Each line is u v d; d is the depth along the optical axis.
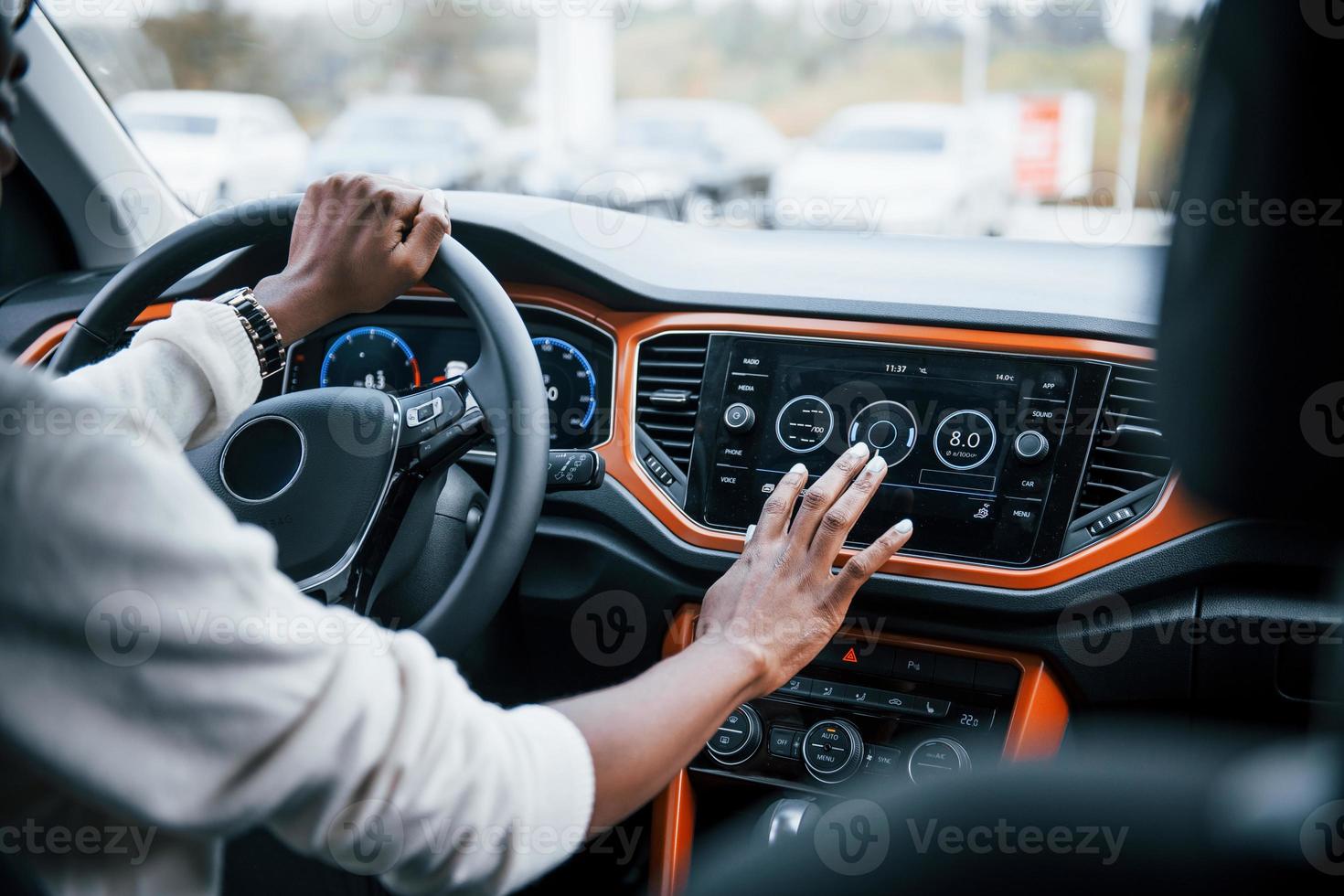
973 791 0.61
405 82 18.75
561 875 1.43
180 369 0.76
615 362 1.25
